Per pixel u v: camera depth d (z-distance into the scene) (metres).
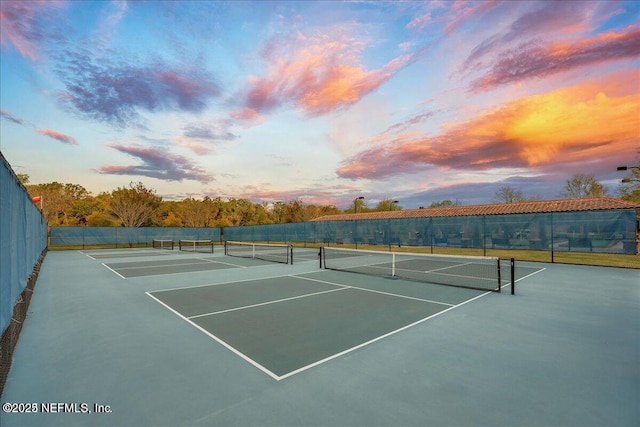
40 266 13.95
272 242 34.59
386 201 58.91
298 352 4.27
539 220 19.34
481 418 2.71
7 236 3.96
